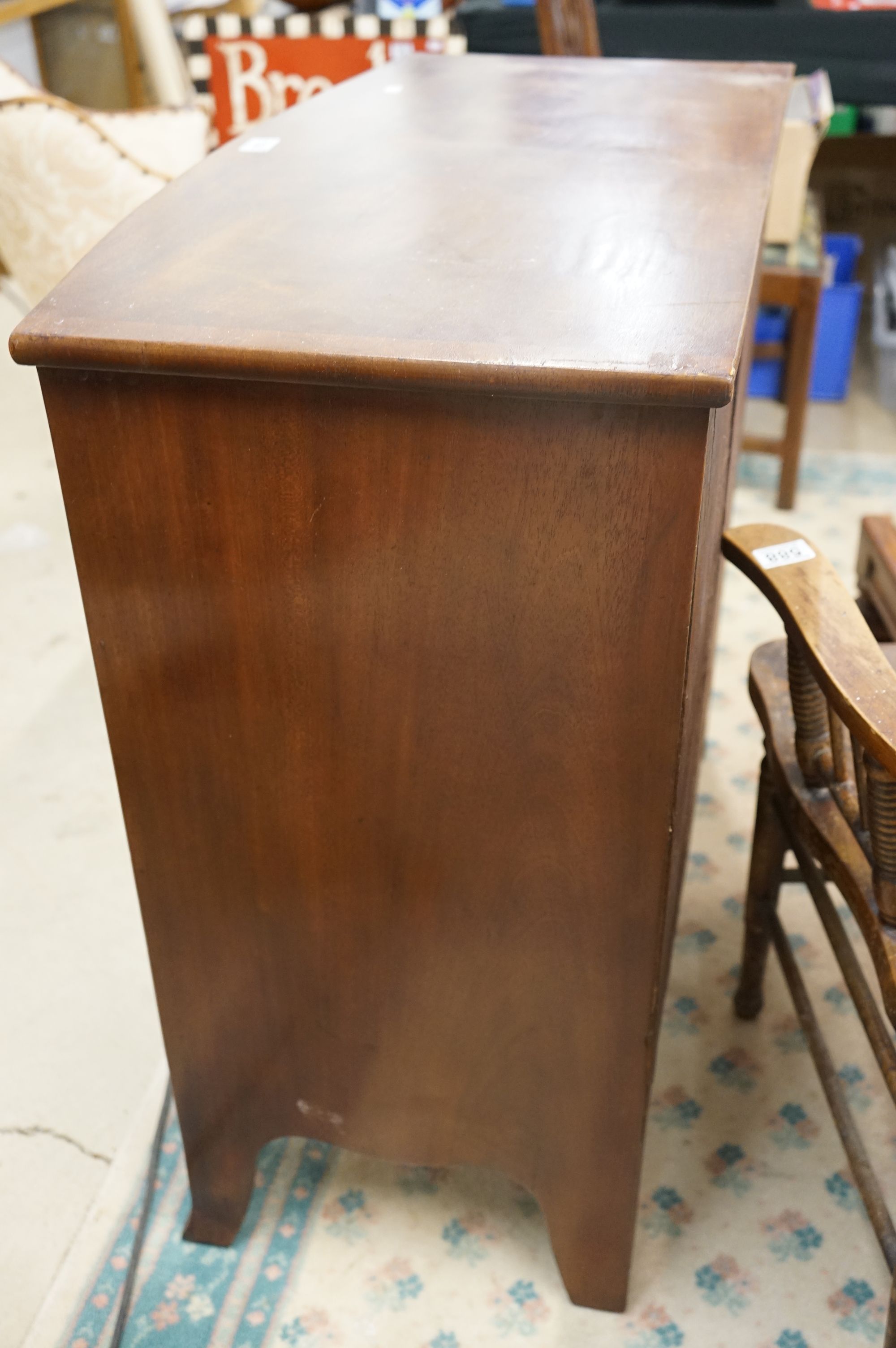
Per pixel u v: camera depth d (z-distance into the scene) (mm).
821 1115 1619
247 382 901
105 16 3871
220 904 1207
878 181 4082
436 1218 1500
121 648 1064
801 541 1231
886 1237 1264
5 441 3373
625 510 900
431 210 1133
